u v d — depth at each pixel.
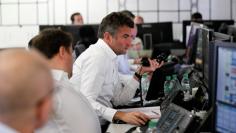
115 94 3.15
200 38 3.55
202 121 2.05
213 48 1.96
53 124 2.12
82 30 5.26
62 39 2.28
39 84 1.07
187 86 2.98
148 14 7.79
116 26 2.90
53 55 2.26
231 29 4.08
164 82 3.19
